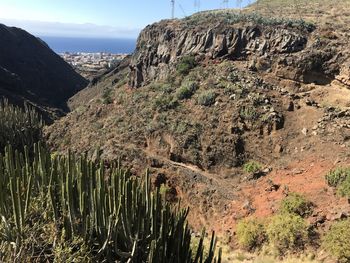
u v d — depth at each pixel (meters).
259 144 28.11
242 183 25.64
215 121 29.91
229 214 23.06
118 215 10.27
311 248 17.67
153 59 42.75
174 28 41.78
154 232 10.66
